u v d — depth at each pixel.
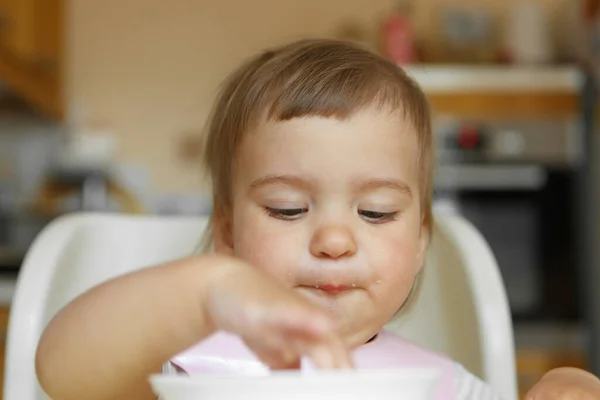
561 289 2.41
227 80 0.97
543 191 2.46
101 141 2.97
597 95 2.47
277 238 0.70
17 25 2.44
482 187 2.46
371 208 0.72
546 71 2.54
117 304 0.47
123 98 3.09
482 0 3.06
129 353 0.47
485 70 2.54
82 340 0.48
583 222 2.43
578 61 2.56
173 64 3.11
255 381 0.31
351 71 0.80
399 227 0.73
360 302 0.70
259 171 0.73
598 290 2.35
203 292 0.43
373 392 0.31
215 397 0.31
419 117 0.82
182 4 3.14
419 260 0.87
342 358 0.36
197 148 3.06
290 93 0.76
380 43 2.79
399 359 0.80
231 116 0.81
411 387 0.32
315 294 0.69
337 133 0.72
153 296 0.46
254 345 0.38
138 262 0.99
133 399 0.48
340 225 0.69
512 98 2.54
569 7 2.90
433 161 0.92
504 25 3.00
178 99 3.10
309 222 0.71
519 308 2.38
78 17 3.11
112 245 0.97
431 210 0.90
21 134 3.01
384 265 0.71
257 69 0.83
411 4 3.09
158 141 3.08
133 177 3.05
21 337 0.81
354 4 3.10
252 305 0.39
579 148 2.50
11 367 0.80
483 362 0.88
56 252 0.88
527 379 2.28
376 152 0.73
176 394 0.32
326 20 3.10
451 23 2.86
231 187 0.80
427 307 0.96
